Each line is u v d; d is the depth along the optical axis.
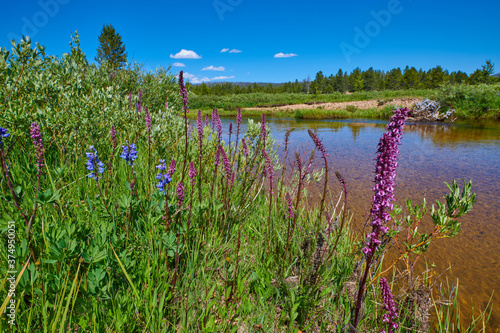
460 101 24.56
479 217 5.33
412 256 4.05
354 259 3.38
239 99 56.66
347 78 111.00
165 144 5.39
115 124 5.26
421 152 11.09
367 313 2.62
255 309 2.57
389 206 1.93
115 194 3.42
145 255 2.67
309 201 5.86
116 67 8.88
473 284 3.51
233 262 3.03
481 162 9.35
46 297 2.10
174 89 9.87
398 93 47.41
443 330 2.75
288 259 3.19
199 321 2.38
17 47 4.11
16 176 3.22
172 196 3.34
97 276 2.14
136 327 2.24
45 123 4.02
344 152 11.47
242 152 4.97
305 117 30.86
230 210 3.69
